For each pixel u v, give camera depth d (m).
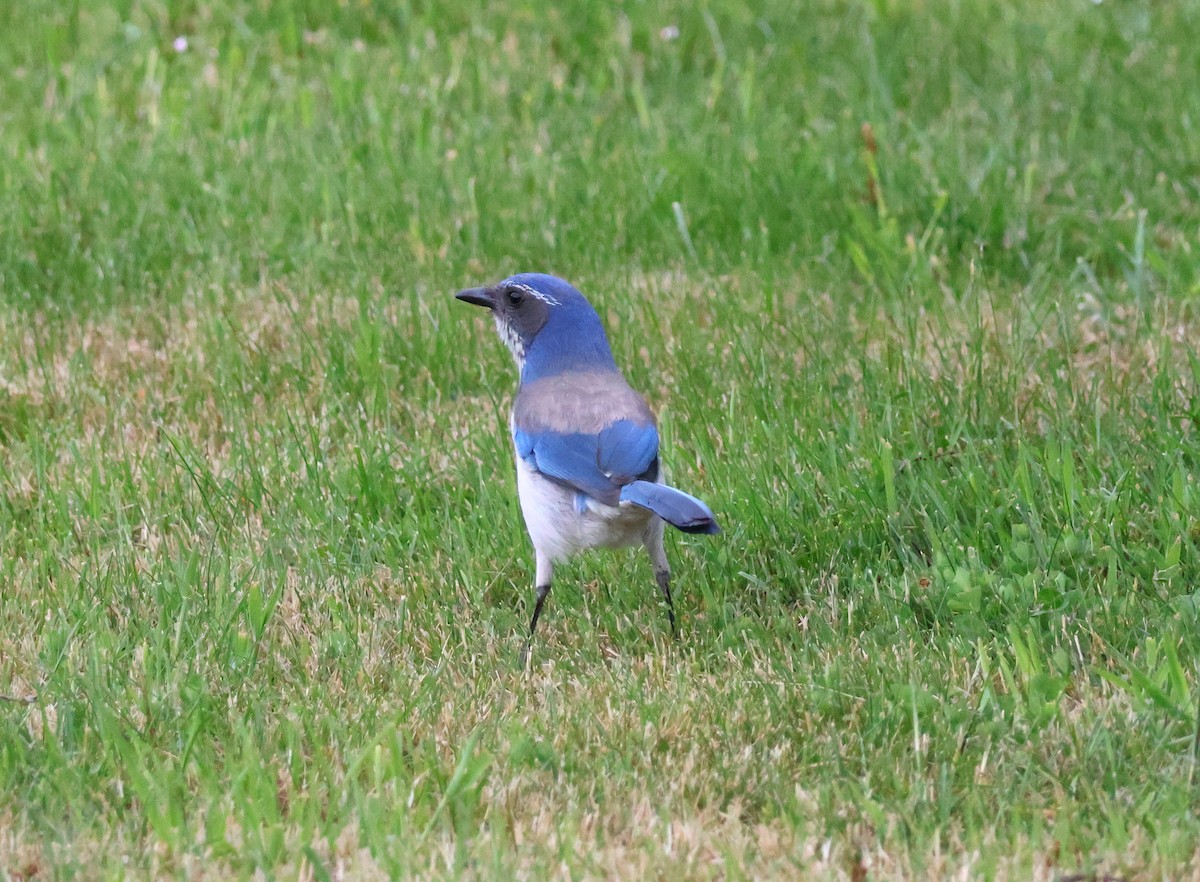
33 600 10.41
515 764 8.48
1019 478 10.92
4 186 16.72
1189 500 10.66
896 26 20.73
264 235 16.05
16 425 13.20
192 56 20.14
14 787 8.24
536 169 17.11
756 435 12.07
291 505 11.74
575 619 10.48
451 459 12.25
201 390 13.54
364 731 8.81
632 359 13.67
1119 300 14.39
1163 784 8.04
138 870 7.52
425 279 15.42
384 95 18.86
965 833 7.78
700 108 18.64
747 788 8.29
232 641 9.77
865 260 14.74
